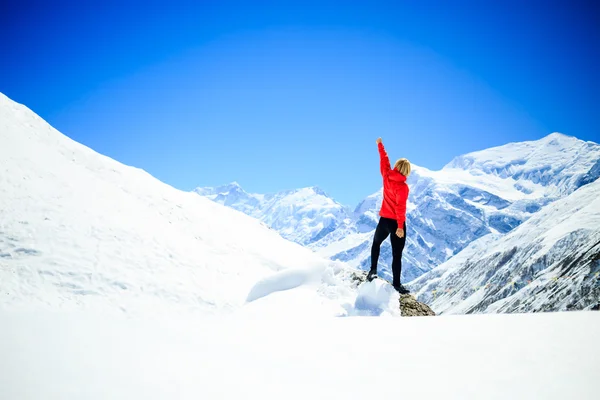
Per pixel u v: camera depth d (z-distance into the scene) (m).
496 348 2.12
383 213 5.94
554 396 1.48
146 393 1.31
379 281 6.05
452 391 1.54
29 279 12.66
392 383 1.63
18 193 16.14
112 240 15.95
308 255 26.33
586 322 2.67
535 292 107.56
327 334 2.46
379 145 5.92
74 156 21.75
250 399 1.39
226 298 15.69
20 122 21.38
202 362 1.72
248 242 23.17
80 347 1.63
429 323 2.83
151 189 23.12
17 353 1.45
